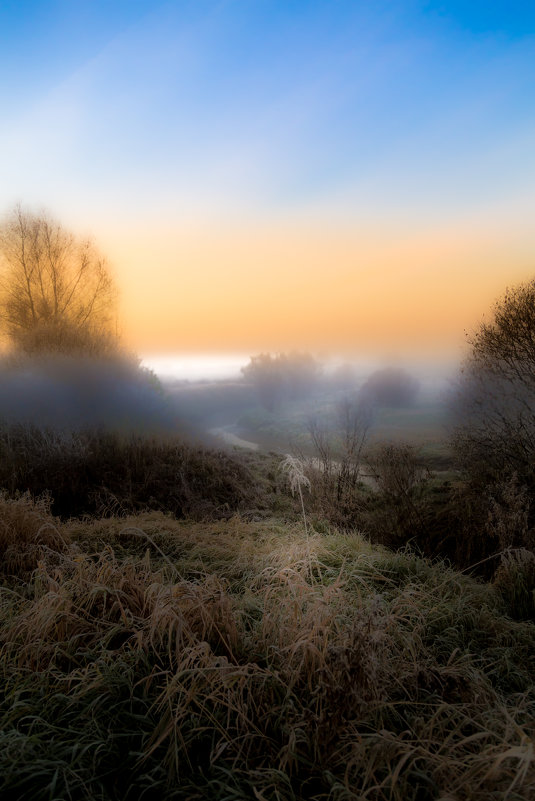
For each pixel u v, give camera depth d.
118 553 3.84
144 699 1.91
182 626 2.17
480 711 1.90
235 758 1.65
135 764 1.64
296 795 1.56
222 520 5.33
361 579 3.10
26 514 3.90
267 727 1.81
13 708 1.83
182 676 2.01
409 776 1.60
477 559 3.95
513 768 1.50
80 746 1.68
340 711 1.67
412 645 2.25
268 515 5.77
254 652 2.21
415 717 1.81
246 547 4.09
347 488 5.55
